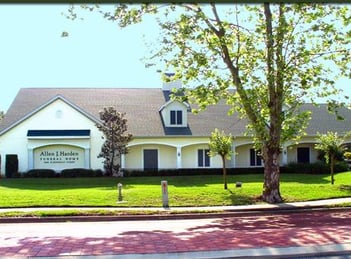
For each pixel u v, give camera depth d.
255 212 19.03
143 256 9.36
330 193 23.17
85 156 36.44
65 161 36.72
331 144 26.56
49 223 16.86
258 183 28.11
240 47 19.42
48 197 21.83
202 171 36.41
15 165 35.19
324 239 10.80
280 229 13.09
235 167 38.16
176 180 31.36
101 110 39.66
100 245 10.84
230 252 9.49
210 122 39.22
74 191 24.17
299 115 20.56
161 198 21.73
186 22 18.53
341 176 31.14
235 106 22.05
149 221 17.19
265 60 19.19
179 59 19.09
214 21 19.00
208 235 12.11
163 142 37.16
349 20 18.08
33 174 34.94
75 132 36.41
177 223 16.22
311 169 35.09
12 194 23.02
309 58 18.77
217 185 26.97
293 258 9.30
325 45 18.88
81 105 40.34
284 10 18.19
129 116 39.09
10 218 17.16
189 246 10.38
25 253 9.94
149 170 36.06
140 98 42.09
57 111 36.62
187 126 38.38
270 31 18.62
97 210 18.53
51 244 11.12
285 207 19.47
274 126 20.56
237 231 12.91
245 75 19.72
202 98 19.36
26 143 36.22
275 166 21.19
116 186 27.95
